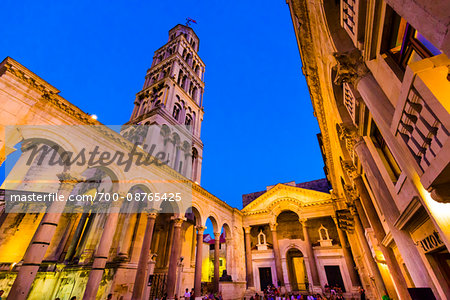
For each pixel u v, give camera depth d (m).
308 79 11.82
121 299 15.53
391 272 9.66
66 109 12.16
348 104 8.33
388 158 7.10
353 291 22.77
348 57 5.93
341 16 6.27
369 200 11.38
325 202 27.84
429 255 5.96
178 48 40.91
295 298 21.72
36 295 17.67
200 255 20.83
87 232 20.83
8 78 10.24
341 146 12.95
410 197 5.56
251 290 26.22
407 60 4.05
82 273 17.62
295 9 8.59
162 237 24.78
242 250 29.59
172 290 16.42
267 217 30.48
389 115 4.62
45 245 10.06
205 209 23.22
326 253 28.19
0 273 17.48
